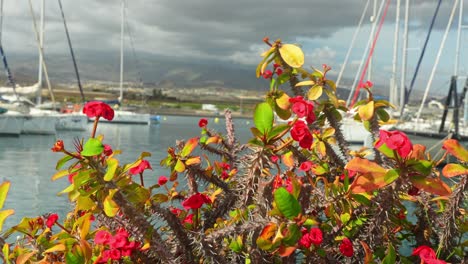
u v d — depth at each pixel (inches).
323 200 81.0
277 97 81.2
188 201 79.8
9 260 73.4
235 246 71.0
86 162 64.2
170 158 86.7
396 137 57.9
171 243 73.5
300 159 90.4
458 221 82.0
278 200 58.5
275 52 85.0
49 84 1653.5
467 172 63.2
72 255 67.9
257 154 65.9
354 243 76.9
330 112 95.0
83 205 66.8
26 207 359.9
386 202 65.8
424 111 1427.2
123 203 64.6
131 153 893.8
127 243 68.7
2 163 698.2
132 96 7155.5
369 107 84.5
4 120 1197.1
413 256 88.9
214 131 113.4
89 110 64.0
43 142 1096.8
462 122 1196.5
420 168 59.2
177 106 7150.6
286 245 60.2
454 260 82.1
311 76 88.8
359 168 60.6
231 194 87.7
